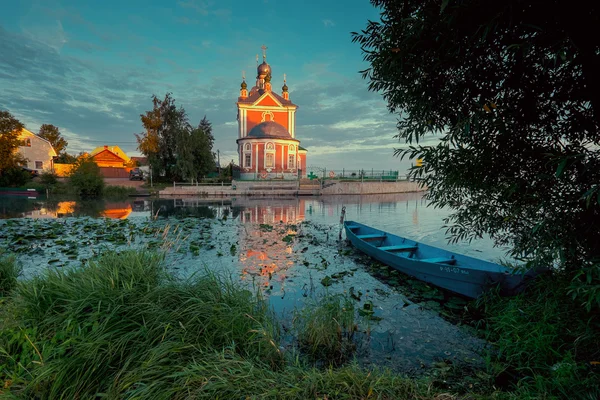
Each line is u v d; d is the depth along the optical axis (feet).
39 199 89.61
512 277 15.03
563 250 8.79
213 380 8.35
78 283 11.67
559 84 8.29
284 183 121.39
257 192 112.27
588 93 7.70
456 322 15.19
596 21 6.16
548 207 9.00
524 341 11.12
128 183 135.54
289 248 31.50
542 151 9.06
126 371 8.61
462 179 10.76
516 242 12.00
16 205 72.84
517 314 12.66
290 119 157.07
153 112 132.77
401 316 15.87
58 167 150.51
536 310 12.24
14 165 111.04
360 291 19.39
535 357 10.57
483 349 12.57
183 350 9.45
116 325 9.87
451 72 9.02
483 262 19.21
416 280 21.08
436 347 12.92
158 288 11.89
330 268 24.47
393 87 10.46
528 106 8.87
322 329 12.90
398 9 9.17
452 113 9.48
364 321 15.23
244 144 134.21
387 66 9.41
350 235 31.50
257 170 132.57
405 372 11.10
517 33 7.14
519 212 10.10
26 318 10.15
